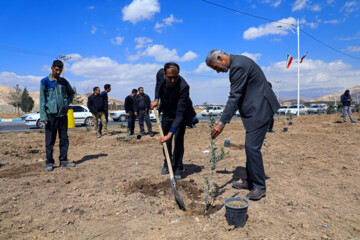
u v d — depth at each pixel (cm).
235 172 426
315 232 233
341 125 1252
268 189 342
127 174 418
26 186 354
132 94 955
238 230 234
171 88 357
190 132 1064
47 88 443
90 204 296
